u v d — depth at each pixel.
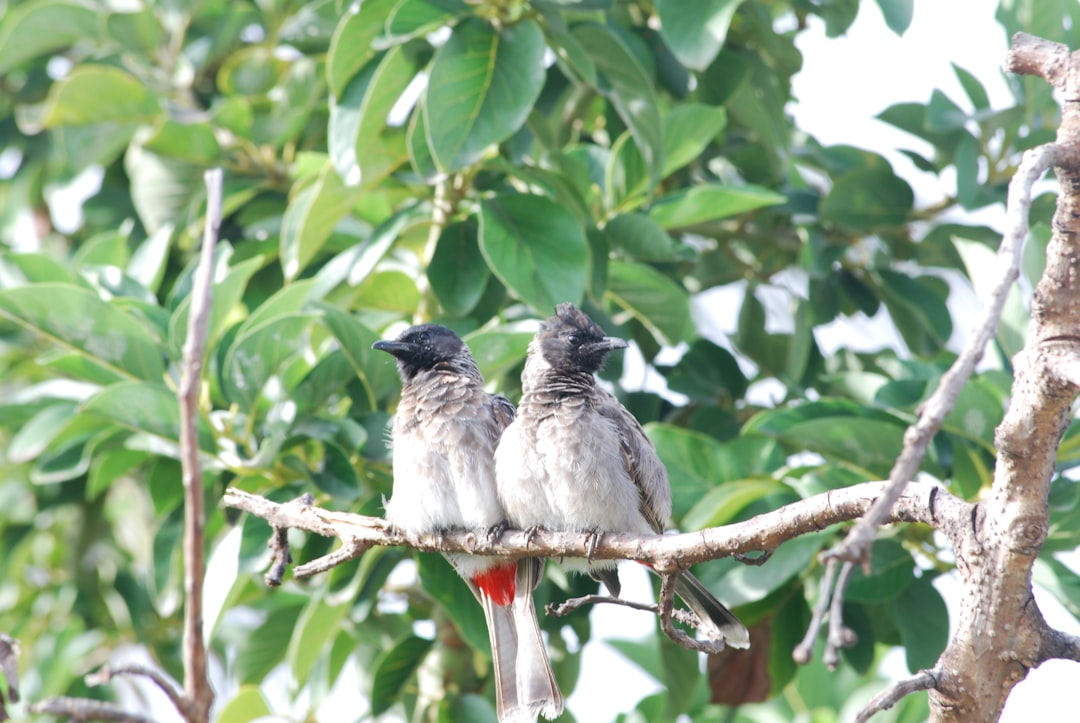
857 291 12.67
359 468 10.54
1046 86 11.17
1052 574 9.00
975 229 12.02
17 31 13.45
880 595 9.65
